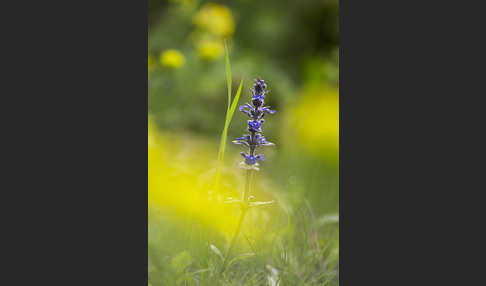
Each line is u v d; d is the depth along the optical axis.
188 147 1.44
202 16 1.93
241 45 2.21
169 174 1.22
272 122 1.66
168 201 1.17
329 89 1.73
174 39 2.10
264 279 1.10
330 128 1.43
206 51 1.74
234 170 1.24
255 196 1.22
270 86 1.87
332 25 2.30
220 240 1.13
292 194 1.25
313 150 1.41
